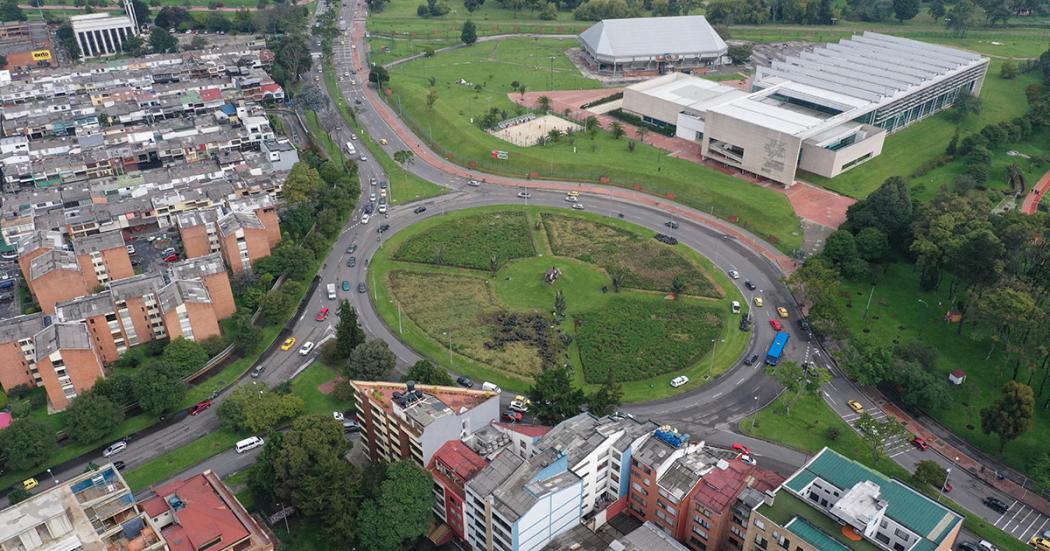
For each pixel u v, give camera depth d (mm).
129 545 147500
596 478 177250
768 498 159500
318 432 184500
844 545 147125
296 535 180500
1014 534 183000
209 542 151875
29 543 132750
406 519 167625
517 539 157250
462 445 180125
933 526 151125
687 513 169875
